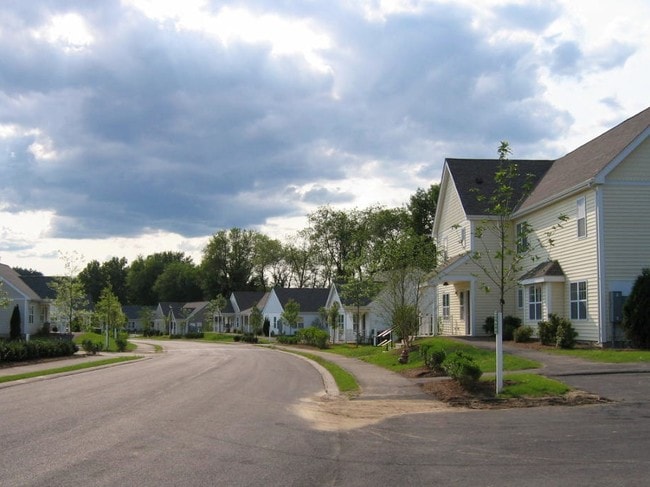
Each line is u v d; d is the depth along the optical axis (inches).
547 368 761.0
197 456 373.4
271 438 432.8
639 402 548.4
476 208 1393.9
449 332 1556.3
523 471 333.4
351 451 390.3
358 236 3240.7
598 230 1035.9
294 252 4266.7
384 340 1833.2
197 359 1391.5
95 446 400.5
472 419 505.7
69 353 1471.5
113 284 6077.8
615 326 1018.7
